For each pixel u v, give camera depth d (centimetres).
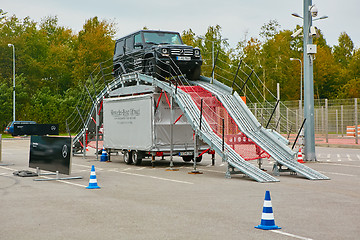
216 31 6956
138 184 1308
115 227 747
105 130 2206
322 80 7756
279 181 1360
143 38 2081
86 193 1132
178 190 1180
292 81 7462
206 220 801
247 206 938
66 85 8131
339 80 7806
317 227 740
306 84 2077
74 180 1413
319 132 3628
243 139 1639
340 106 3484
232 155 1503
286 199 1024
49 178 1448
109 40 7662
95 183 1226
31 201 1012
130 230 725
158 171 1703
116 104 2108
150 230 724
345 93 7156
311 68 2078
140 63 2066
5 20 8138
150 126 1853
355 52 8756
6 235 695
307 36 2092
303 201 996
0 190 1188
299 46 8094
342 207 922
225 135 1595
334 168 1744
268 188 1214
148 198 1048
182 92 1756
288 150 1532
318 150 2931
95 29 7619
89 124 2447
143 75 1972
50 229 735
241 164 1455
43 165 1498
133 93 2038
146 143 1877
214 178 1462
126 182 1355
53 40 9081
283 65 7550
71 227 749
